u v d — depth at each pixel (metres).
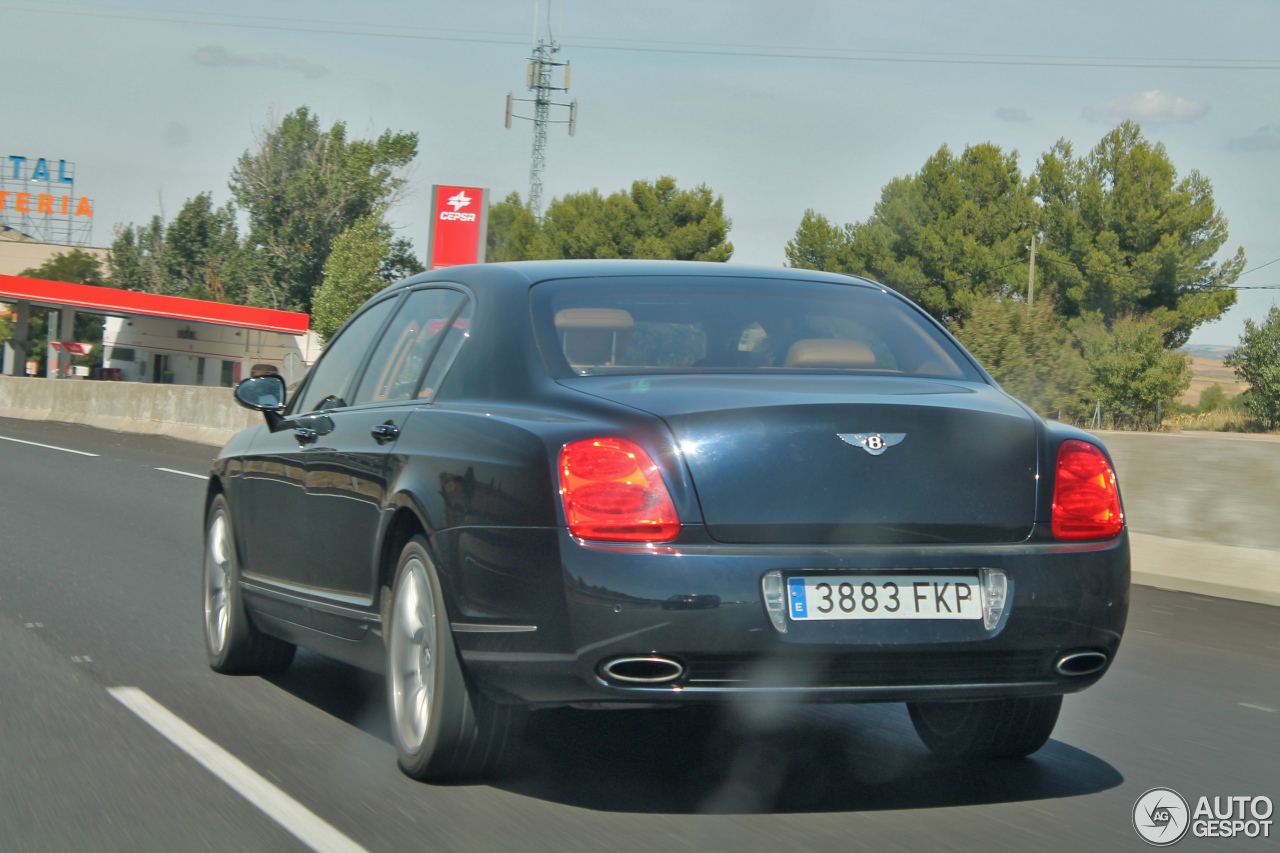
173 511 14.88
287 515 5.96
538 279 5.17
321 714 5.83
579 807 4.51
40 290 75.06
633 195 81.06
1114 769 5.23
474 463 4.48
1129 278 61.94
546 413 4.46
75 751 5.12
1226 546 11.00
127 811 4.39
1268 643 8.54
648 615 4.01
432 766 4.65
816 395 4.38
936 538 4.27
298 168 105.94
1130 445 12.17
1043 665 4.34
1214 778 5.16
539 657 4.18
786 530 4.15
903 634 4.14
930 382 4.87
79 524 13.37
